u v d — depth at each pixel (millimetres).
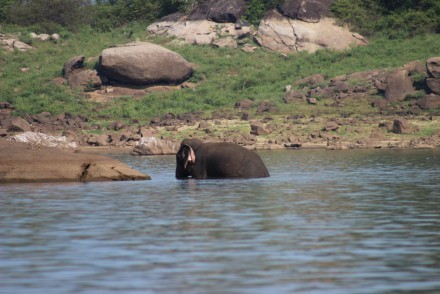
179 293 13039
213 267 15055
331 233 18703
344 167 37688
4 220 20984
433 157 43094
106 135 57625
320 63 79375
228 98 72062
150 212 22375
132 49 76375
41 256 16141
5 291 13219
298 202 24531
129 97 74375
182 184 30328
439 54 77062
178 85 77500
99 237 18297
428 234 18516
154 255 16188
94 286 13570
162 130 59750
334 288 13312
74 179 31453
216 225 19953
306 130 58188
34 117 66938
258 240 17812
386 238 18031
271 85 74875
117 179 31891
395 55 78438
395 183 30156
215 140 55156
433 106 63188
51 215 21875
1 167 31078
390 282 13742
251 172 32750
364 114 63656
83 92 75625
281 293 12977
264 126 58844
